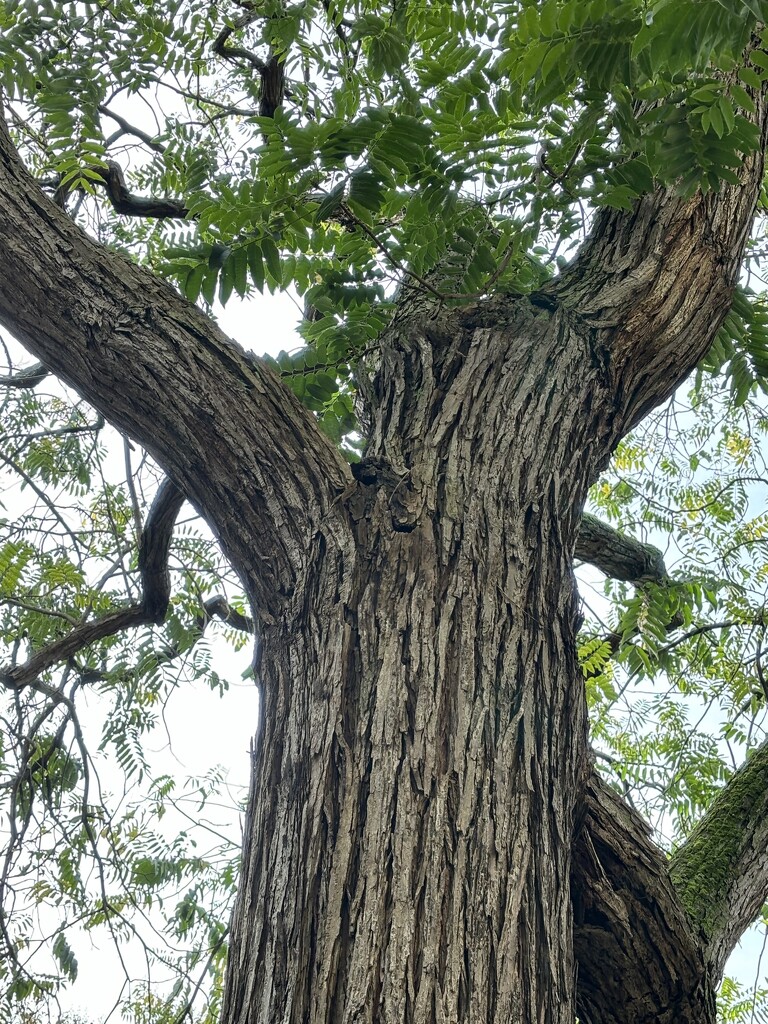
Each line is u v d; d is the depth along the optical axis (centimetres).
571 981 163
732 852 272
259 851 173
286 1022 145
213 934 384
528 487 211
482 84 210
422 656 181
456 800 164
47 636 379
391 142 202
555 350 232
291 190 218
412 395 233
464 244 249
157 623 320
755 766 297
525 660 186
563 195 235
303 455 207
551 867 167
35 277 199
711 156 198
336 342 288
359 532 200
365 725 173
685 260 246
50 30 315
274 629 199
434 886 154
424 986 144
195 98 376
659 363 241
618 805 230
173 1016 365
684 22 146
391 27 259
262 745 188
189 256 230
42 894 370
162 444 205
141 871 386
